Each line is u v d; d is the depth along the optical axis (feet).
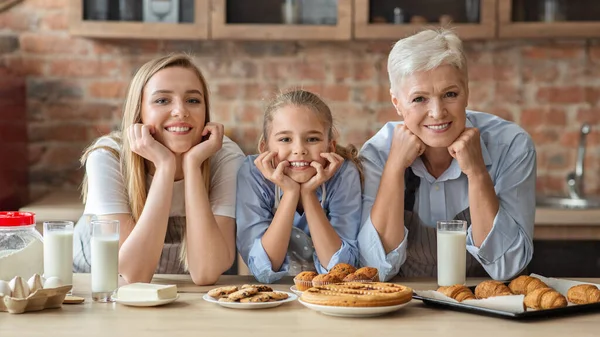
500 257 6.18
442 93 5.93
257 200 6.34
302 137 5.98
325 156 6.00
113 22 10.52
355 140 11.56
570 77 11.38
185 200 6.04
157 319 4.75
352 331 4.46
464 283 5.69
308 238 6.44
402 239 6.17
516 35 10.50
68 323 4.65
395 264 6.12
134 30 10.54
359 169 6.53
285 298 5.16
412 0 10.61
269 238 6.00
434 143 6.05
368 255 6.13
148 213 5.96
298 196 6.03
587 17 10.48
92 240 5.27
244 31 10.57
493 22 10.49
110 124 11.57
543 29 10.46
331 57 11.50
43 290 4.91
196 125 6.16
